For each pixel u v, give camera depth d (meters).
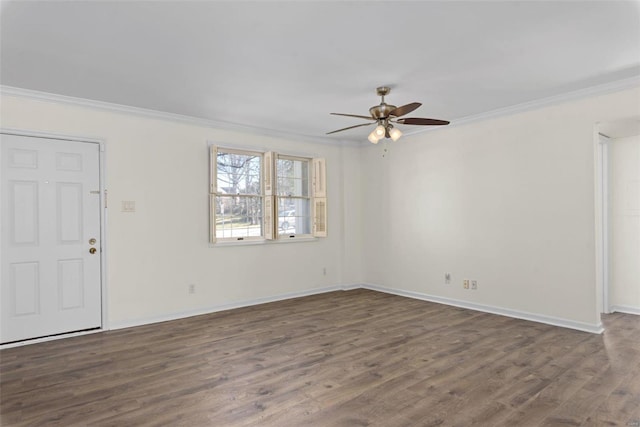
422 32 2.63
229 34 2.62
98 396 2.62
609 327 4.06
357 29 2.58
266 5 2.26
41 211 3.83
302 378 2.88
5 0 2.17
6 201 3.66
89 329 4.07
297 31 2.59
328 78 3.47
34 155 3.80
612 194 4.74
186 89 3.74
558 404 2.46
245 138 5.27
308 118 4.85
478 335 3.84
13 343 3.66
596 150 3.88
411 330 4.03
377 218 6.16
